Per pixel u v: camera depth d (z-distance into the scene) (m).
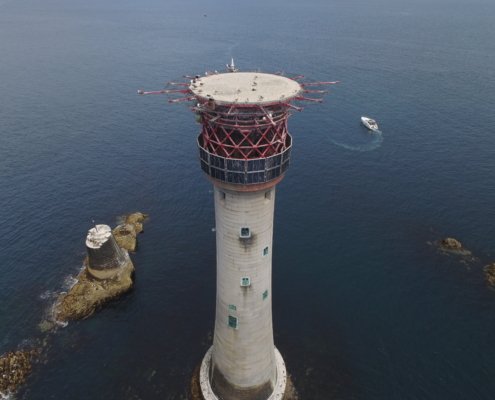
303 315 65.56
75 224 87.50
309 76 180.75
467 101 149.62
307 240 81.25
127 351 60.94
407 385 55.28
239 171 31.92
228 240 36.84
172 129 133.25
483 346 60.34
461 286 70.75
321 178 102.50
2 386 56.09
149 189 100.62
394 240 81.31
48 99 154.62
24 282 72.88
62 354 60.66
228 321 42.03
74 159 112.94
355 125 133.00
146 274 74.38
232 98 30.48
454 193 95.62
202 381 52.22
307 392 54.59
